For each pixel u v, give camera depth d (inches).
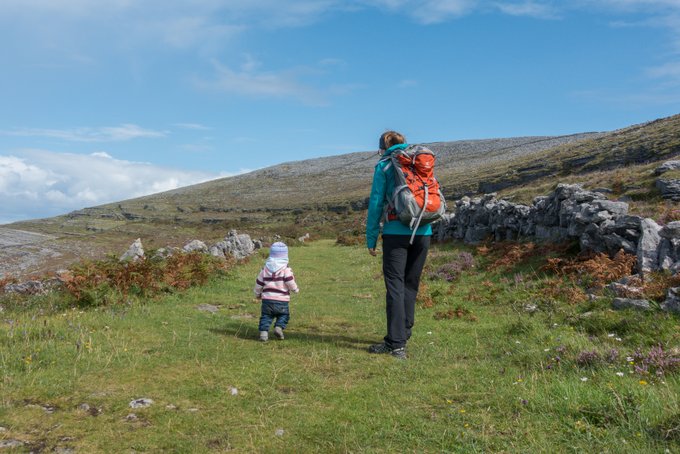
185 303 390.0
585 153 1867.6
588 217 419.8
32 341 234.7
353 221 2256.4
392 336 237.6
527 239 567.5
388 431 146.1
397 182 237.0
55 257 989.8
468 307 374.3
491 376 201.2
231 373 200.4
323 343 258.1
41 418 149.0
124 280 398.6
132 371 197.0
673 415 138.3
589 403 158.7
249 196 4874.5
